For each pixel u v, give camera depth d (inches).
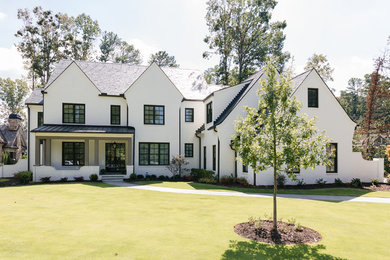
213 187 717.3
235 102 866.8
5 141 1376.7
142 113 958.4
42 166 805.2
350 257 250.4
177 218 387.2
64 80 919.7
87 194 584.7
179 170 946.1
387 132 1169.4
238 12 1612.9
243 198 555.8
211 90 1140.5
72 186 702.5
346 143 794.8
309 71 783.1
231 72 1834.4
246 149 338.0
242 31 1638.8
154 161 965.2
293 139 322.0
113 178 855.7
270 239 299.3
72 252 251.8
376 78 1221.7
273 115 332.5
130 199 533.0
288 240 297.4
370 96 1243.8
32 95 992.2
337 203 518.0
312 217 403.9
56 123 904.9
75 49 1850.4
